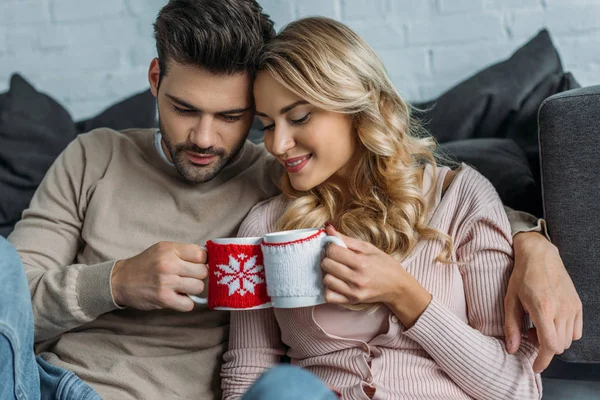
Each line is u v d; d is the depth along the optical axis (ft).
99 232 4.54
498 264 4.02
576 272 4.20
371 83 4.16
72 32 8.16
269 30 4.38
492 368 3.77
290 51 3.98
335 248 3.60
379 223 4.16
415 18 7.32
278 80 3.95
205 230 4.57
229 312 4.58
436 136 6.15
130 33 8.04
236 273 3.69
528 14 7.07
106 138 4.83
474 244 4.07
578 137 4.13
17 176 6.59
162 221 4.57
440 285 4.03
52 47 8.21
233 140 4.31
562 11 7.00
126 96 8.10
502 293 4.00
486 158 5.46
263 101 4.07
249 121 4.33
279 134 4.05
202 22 3.99
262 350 4.28
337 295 3.62
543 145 4.25
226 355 4.35
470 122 6.12
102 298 4.03
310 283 3.62
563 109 4.15
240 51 4.03
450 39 7.25
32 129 6.75
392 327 3.92
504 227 4.10
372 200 4.25
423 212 4.17
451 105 6.26
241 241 3.71
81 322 4.18
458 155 5.50
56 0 8.16
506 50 7.13
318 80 3.94
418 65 7.34
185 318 4.45
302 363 4.17
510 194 5.26
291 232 3.71
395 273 3.70
